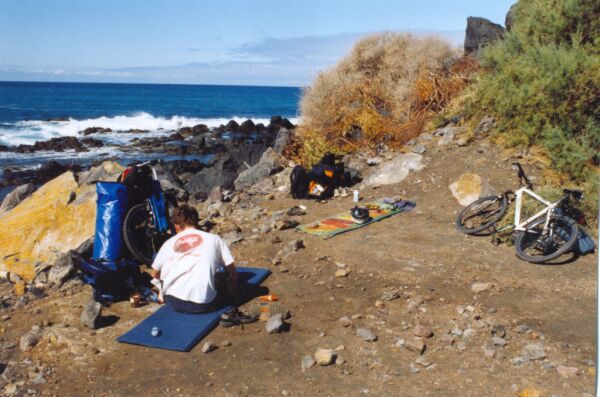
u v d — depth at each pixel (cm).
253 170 1262
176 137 3344
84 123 4466
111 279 579
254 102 9744
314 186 1016
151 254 696
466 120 1192
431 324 518
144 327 507
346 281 632
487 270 659
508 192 784
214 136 3525
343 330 508
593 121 960
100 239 657
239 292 577
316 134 1306
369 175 1083
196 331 496
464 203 894
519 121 1041
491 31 1506
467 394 400
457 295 588
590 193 817
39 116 5447
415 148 1127
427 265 678
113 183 677
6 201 935
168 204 728
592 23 1111
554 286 607
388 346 476
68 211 784
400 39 1551
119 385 422
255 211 934
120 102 8806
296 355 463
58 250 741
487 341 482
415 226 832
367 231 814
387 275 646
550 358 449
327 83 1402
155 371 440
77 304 581
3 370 448
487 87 1158
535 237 714
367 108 1328
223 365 448
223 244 547
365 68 1566
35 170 2153
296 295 593
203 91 16000
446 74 1452
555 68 1020
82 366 450
